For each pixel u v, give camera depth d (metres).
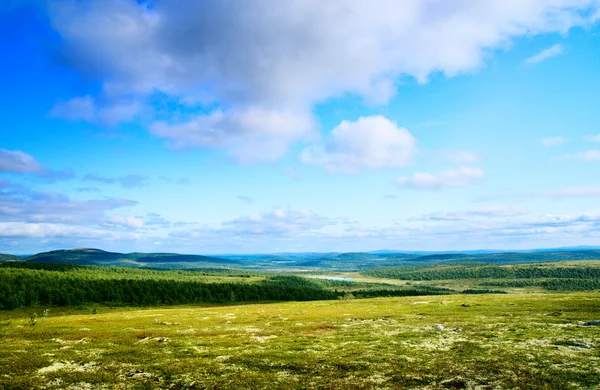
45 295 182.38
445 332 53.16
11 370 34.47
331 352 41.25
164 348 46.03
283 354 40.91
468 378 29.44
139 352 43.22
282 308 120.81
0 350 44.75
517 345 40.84
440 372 31.44
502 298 113.94
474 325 58.84
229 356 40.44
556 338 43.91
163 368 35.12
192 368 35.12
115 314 119.38
